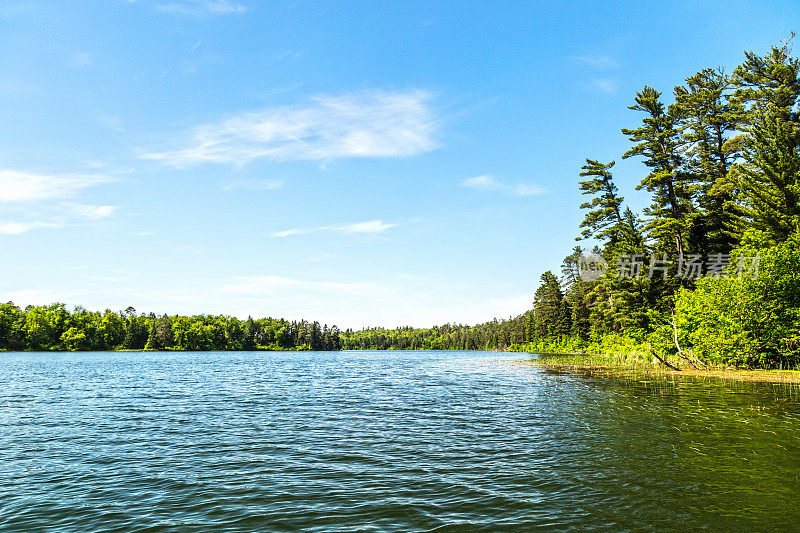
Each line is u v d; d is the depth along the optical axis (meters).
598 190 55.16
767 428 14.63
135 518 8.37
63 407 22.41
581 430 15.04
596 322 77.19
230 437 15.15
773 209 33.41
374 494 9.44
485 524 7.87
